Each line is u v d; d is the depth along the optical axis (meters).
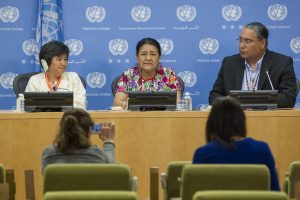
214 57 11.03
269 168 5.46
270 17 11.00
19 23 10.89
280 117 7.75
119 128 7.70
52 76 9.07
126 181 5.14
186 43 11.00
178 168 5.86
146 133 7.71
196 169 5.04
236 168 5.05
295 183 5.38
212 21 11.00
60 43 9.10
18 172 7.63
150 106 7.91
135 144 7.71
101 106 11.00
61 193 4.28
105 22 10.96
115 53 10.99
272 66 8.93
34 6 10.91
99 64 10.98
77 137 5.96
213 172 5.04
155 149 7.71
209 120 5.55
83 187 5.13
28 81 9.19
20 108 8.22
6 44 10.89
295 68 11.01
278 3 10.99
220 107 5.51
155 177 6.36
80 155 5.95
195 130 7.72
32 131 7.63
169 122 7.72
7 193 5.44
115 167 5.14
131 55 11.00
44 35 10.75
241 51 8.89
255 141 5.54
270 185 5.36
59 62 9.02
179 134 7.73
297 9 10.99
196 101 11.05
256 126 7.74
